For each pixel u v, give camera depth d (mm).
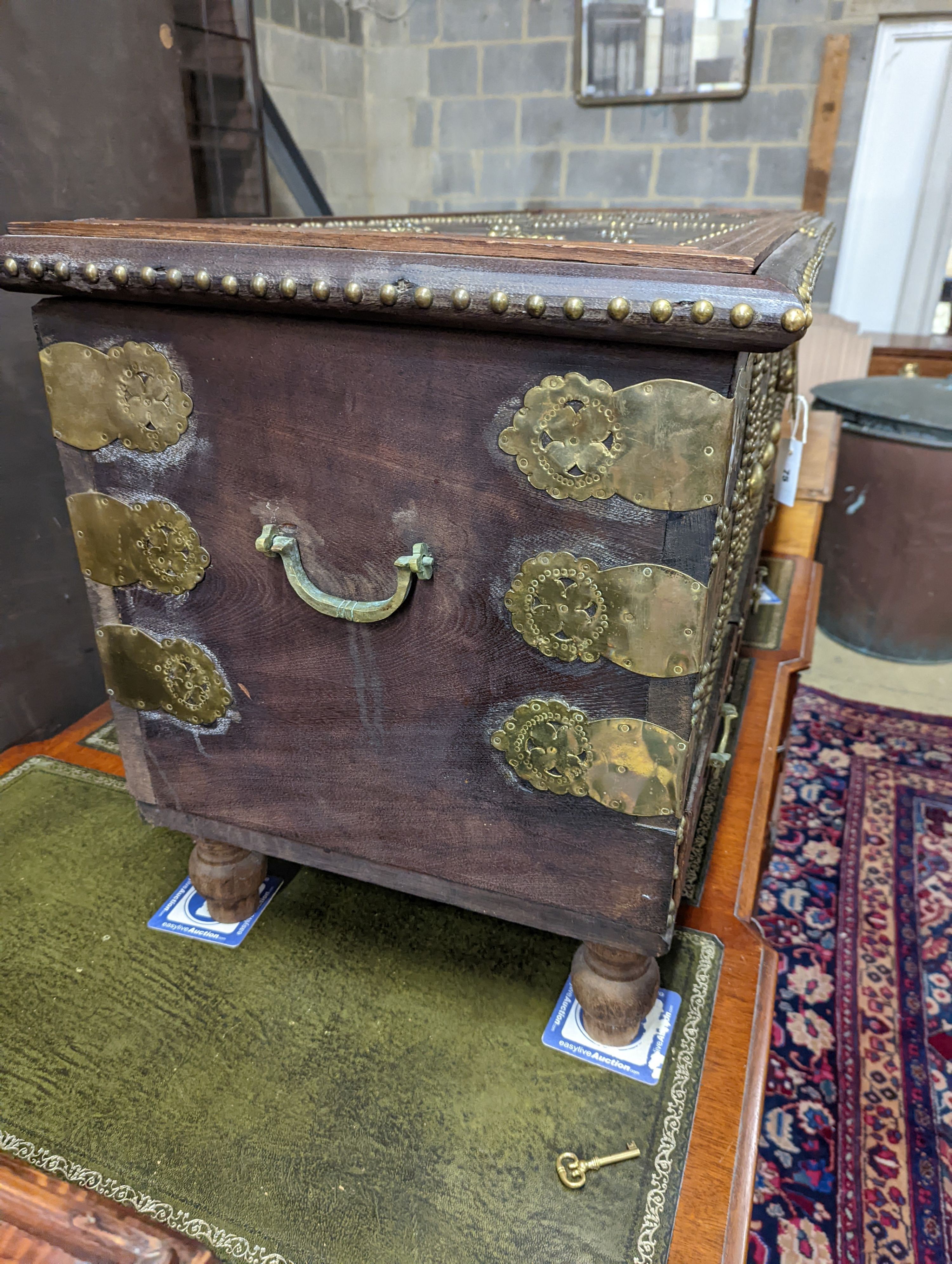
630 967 637
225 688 650
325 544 568
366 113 2725
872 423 2010
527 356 469
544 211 1317
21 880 837
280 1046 667
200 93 1560
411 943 766
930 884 1424
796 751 1788
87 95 966
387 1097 628
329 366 515
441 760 603
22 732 1085
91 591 660
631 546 491
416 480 524
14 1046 665
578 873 597
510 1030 681
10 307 947
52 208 952
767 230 731
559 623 524
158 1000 707
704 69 2379
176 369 557
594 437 472
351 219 1050
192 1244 396
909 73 2295
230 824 712
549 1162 584
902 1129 1027
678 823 549
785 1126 1031
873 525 2094
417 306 456
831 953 1289
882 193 2465
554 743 560
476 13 2490
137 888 830
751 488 721
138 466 598
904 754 1772
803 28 2285
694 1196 563
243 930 776
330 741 635
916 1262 889
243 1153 588
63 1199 408
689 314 409
